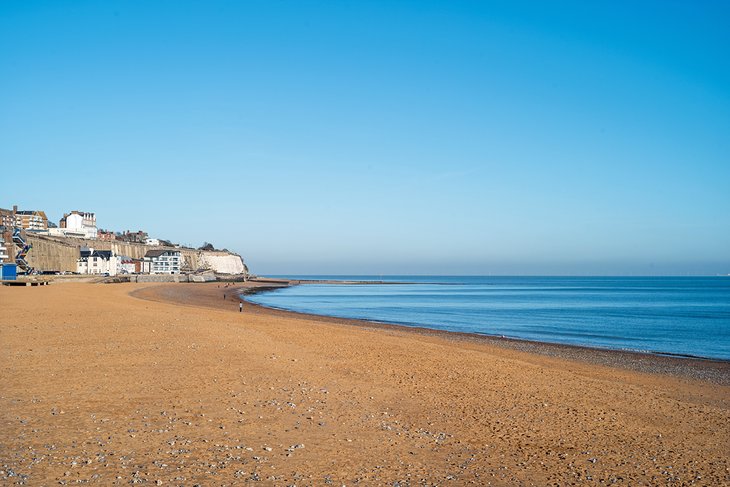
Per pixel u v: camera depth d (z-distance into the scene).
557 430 13.69
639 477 10.55
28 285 97.19
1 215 181.50
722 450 12.58
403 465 10.64
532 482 10.09
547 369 23.77
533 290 187.62
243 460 10.42
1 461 9.80
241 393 16.27
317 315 66.12
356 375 20.05
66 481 8.95
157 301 72.19
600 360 32.72
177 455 10.52
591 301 113.50
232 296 111.25
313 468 10.20
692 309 87.19
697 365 31.83
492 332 50.66
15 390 15.84
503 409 15.70
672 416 15.86
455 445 12.12
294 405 15.02
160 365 20.55
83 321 35.81
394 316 69.38
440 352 27.48
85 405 14.24
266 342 28.31
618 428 14.13
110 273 168.50
